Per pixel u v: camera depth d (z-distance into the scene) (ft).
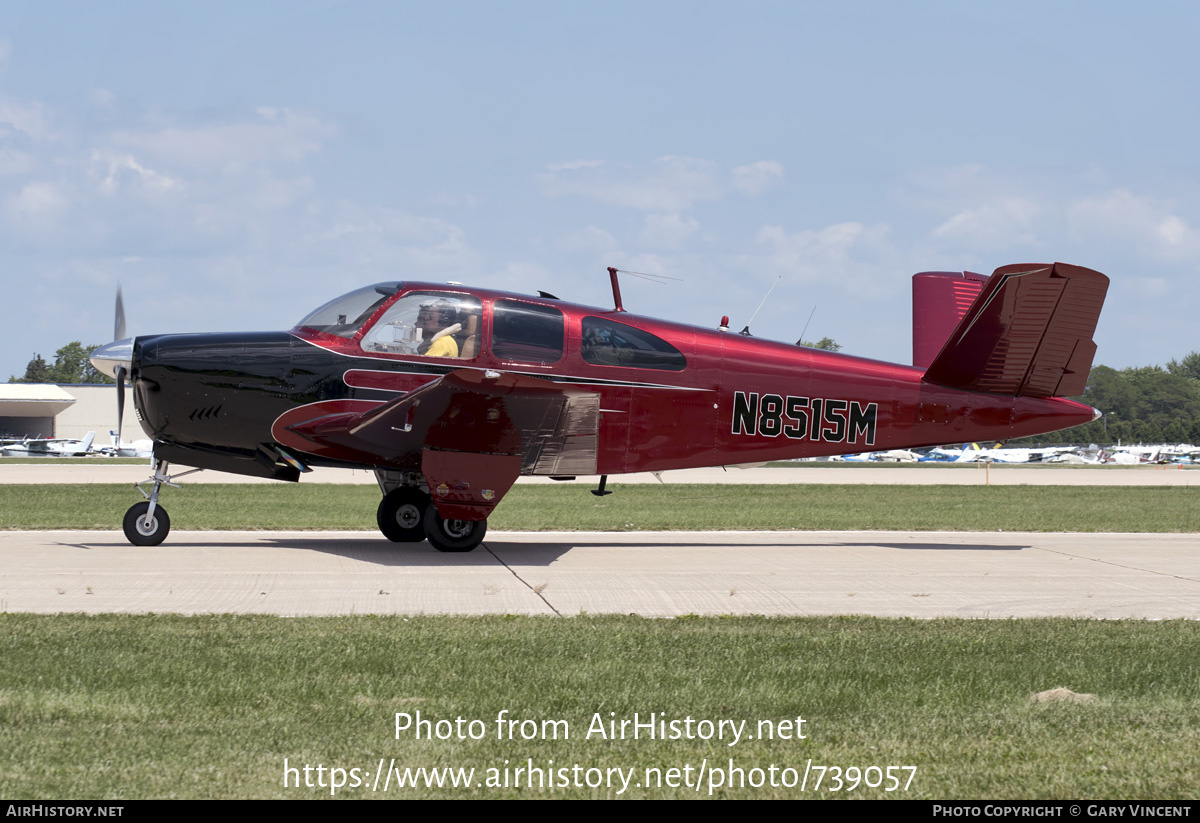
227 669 39.75
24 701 34.94
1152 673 41.68
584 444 76.84
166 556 74.90
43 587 59.57
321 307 79.77
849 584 67.41
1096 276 85.25
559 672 40.40
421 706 35.65
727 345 84.89
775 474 321.11
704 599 60.13
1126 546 95.96
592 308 82.23
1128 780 29.40
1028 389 89.86
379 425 72.90
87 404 601.21
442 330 77.30
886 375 88.79
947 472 364.79
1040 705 36.88
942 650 45.37
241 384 75.41
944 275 99.25
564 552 83.56
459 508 75.77
